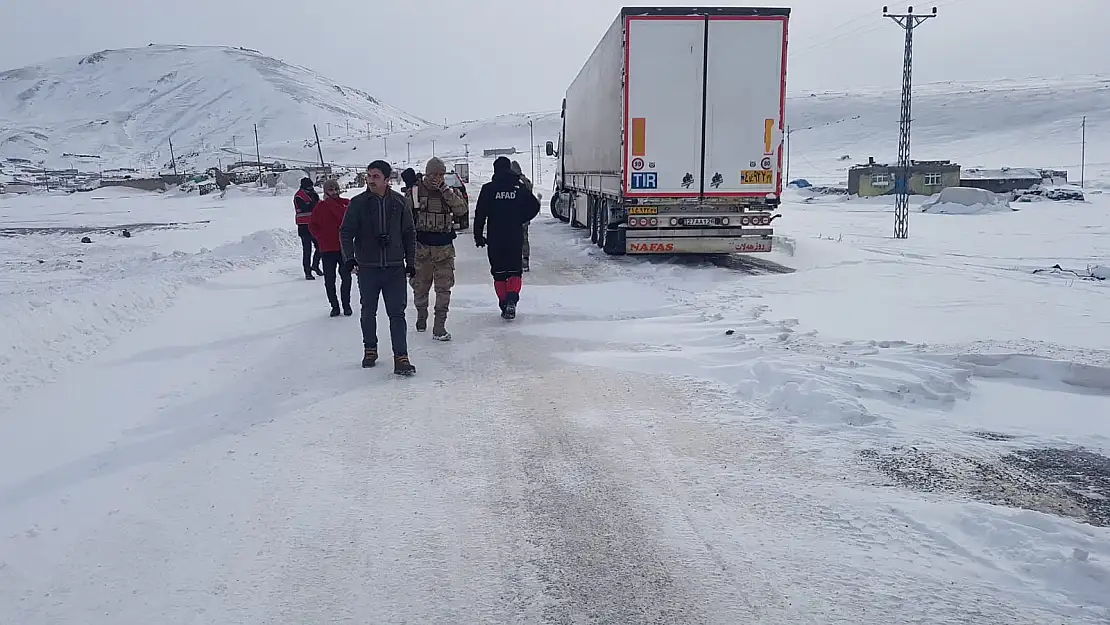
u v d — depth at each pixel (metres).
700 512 4.51
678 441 5.66
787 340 8.47
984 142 135.25
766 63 14.69
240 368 7.87
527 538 4.21
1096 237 26.53
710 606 3.55
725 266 15.41
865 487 4.83
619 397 6.73
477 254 18.61
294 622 3.46
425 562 3.97
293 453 5.51
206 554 4.08
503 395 6.86
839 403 6.09
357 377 7.50
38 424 6.11
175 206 58.47
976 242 24.59
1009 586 3.67
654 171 14.82
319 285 13.81
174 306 11.47
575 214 24.67
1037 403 6.48
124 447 5.63
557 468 5.19
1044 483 4.88
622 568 3.89
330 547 4.14
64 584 3.79
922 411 6.28
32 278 17.45
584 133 20.83
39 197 84.06
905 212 27.78
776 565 3.90
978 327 9.23
